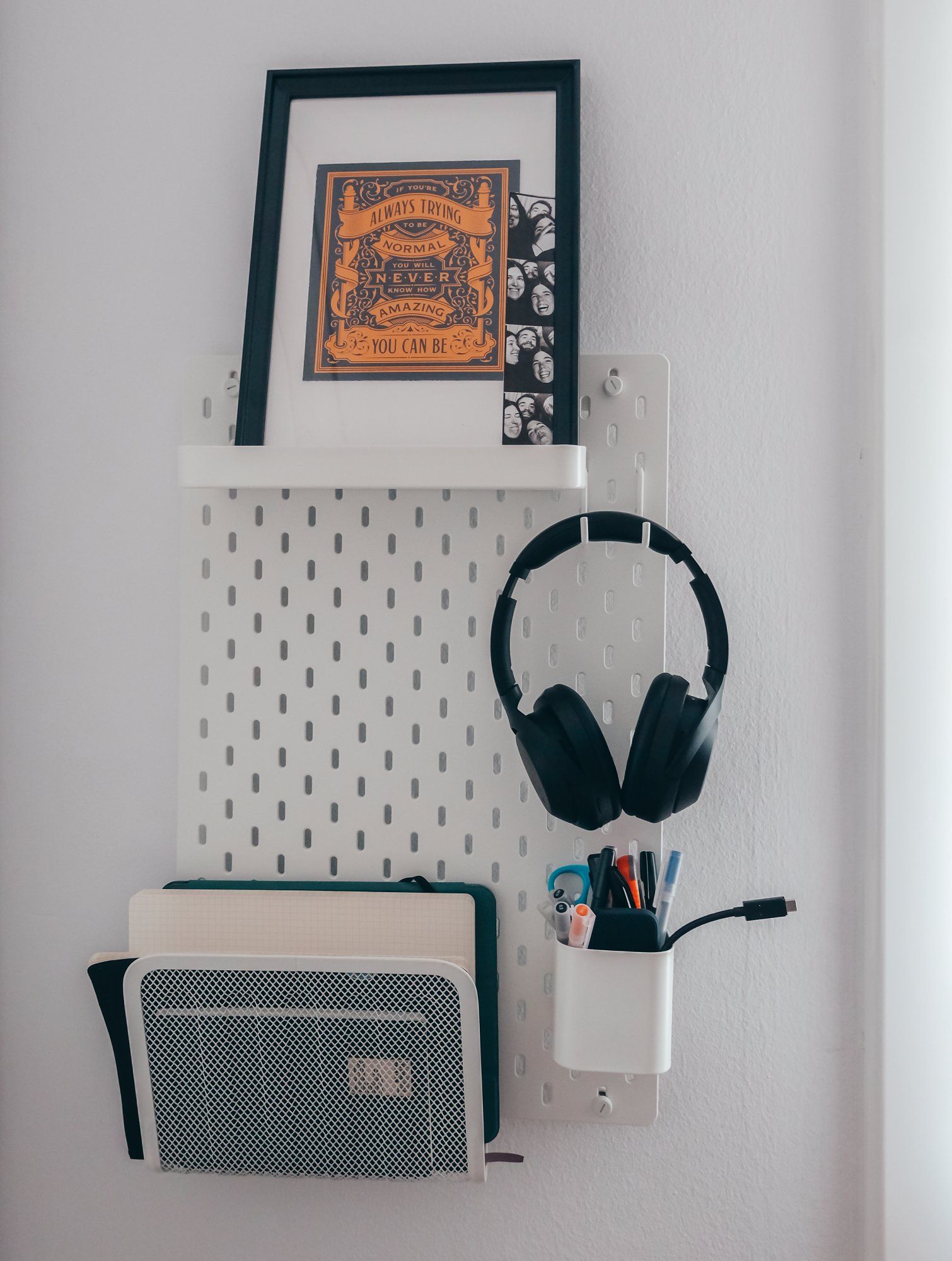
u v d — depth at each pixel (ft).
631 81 2.35
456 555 2.30
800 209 2.32
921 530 2.26
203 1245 2.42
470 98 2.24
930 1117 2.25
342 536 2.33
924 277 2.26
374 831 2.32
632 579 2.27
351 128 2.27
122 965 2.13
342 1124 2.10
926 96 2.25
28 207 2.46
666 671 2.34
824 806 2.33
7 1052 2.46
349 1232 2.40
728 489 2.34
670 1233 2.34
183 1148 2.14
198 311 2.43
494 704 2.29
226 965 2.04
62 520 2.46
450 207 2.22
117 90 2.45
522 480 1.98
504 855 2.29
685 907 2.35
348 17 2.40
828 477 2.33
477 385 2.15
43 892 2.46
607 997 2.03
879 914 2.26
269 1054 2.09
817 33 2.32
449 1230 2.38
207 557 2.36
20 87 2.46
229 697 2.35
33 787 2.46
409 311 2.19
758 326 2.33
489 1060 2.21
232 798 2.35
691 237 2.34
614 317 2.36
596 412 2.28
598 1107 2.27
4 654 2.46
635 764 1.98
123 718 2.45
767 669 2.34
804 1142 2.33
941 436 2.26
